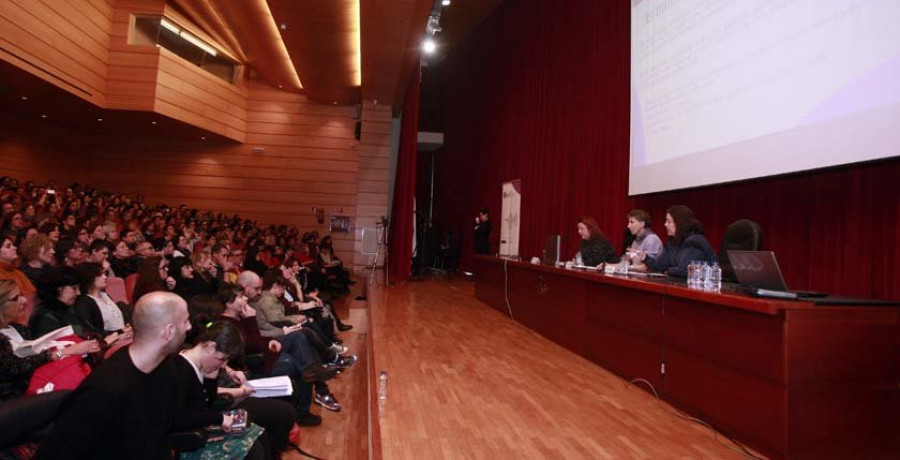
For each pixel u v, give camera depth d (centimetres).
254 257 688
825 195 338
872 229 305
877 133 278
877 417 211
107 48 870
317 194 1159
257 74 1149
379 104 1066
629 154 553
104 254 370
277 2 651
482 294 660
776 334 208
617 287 339
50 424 164
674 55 465
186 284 449
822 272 338
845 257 320
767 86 357
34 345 218
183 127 1001
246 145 1145
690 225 336
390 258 1019
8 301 212
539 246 793
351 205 1163
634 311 318
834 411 207
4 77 718
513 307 542
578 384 315
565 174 720
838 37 303
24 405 161
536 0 833
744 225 304
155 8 880
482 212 854
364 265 1068
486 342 430
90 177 1096
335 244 1154
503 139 961
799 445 202
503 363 363
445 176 1341
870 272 305
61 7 751
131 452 155
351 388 420
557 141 746
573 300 402
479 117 1101
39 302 269
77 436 148
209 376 216
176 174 1123
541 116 803
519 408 269
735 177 386
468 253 1094
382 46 726
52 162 1019
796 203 362
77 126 1038
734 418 231
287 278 543
